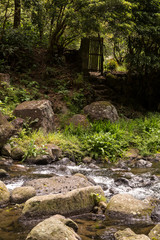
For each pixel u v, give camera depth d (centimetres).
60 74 1233
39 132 759
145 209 364
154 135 890
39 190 407
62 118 963
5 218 335
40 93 1066
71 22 1158
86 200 372
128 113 1212
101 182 528
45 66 1224
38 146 686
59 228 270
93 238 294
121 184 512
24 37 1230
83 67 1295
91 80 1293
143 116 1222
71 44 1521
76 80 1188
